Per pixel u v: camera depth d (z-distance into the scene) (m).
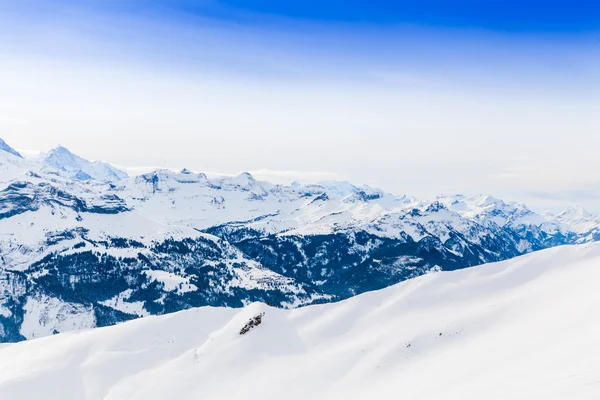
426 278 125.06
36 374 104.25
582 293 93.88
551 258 121.75
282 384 91.94
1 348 129.12
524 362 66.06
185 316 125.44
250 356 105.06
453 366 79.12
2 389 98.69
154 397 94.12
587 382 43.97
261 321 116.50
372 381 86.25
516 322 93.31
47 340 126.69
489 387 58.38
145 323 122.69
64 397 99.12
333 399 83.31
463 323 99.50
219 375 99.38
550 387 46.81
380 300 121.75
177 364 105.38
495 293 113.31
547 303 97.00
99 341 116.25
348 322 114.81
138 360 109.19
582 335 68.44
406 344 95.69
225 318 125.44
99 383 102.00
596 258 114.31
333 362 97.12
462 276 123.94
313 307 123.69
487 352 80.75
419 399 66.38
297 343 109.62
